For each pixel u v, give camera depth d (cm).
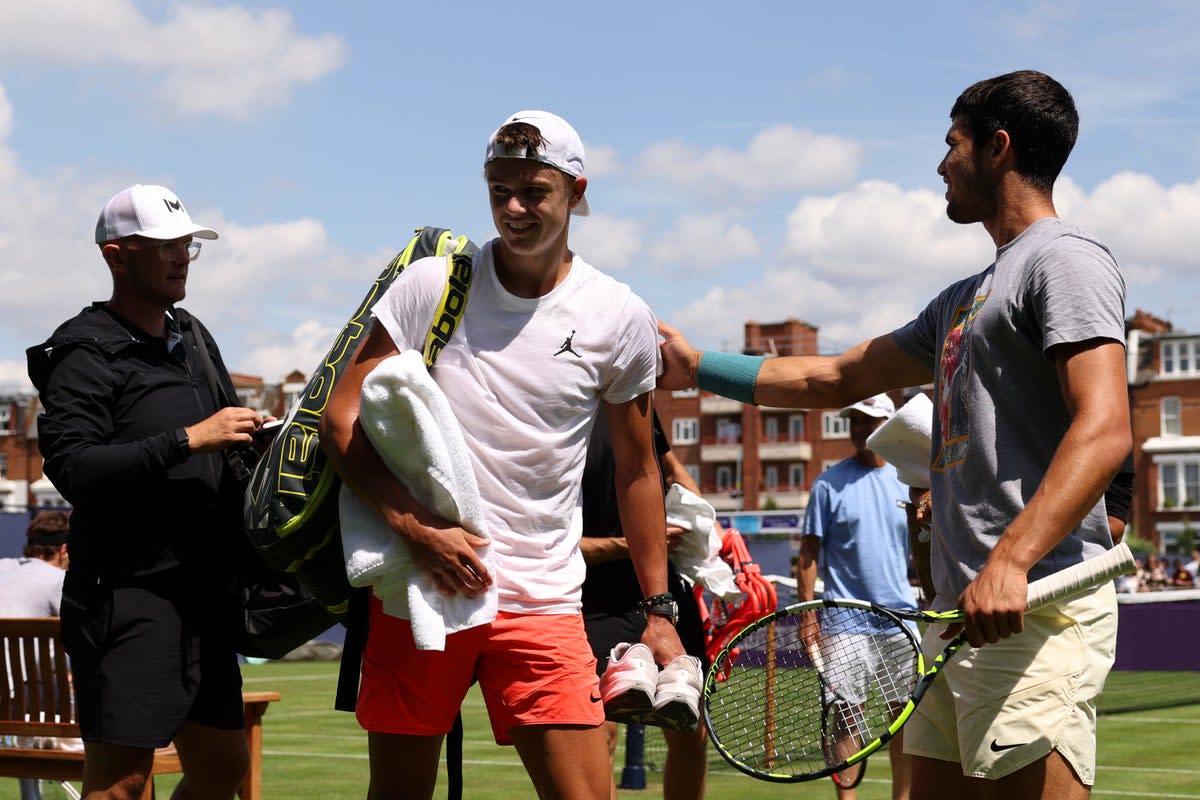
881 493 793
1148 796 833
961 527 366
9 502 9169
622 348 392
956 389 372
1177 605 1762
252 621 463
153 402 466
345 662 399
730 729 409
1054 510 333
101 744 449
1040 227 364
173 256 471
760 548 2328
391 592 373
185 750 472
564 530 395
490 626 383
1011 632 337
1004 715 358
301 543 385
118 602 448
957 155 381
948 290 401
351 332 392
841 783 688
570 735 386
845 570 790
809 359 461
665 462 599
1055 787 355
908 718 381
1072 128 373
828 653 407
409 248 404
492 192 370
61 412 451
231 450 468
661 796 810
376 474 366
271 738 1155
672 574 573
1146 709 1427
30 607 733
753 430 8850
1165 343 8088
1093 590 361
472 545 367
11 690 589
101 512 452
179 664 451
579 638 393
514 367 379
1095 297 343
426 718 388
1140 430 8062
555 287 384
